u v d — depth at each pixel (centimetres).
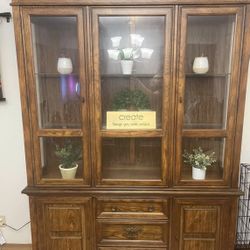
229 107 157
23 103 160
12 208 215
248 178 201
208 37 164
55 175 174
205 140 172
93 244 176
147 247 175
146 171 180
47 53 166
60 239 176
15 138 204
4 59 193
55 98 169
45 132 163
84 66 155
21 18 151
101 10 149
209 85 167
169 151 163
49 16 152
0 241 215
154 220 171
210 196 165
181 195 166
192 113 169
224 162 164
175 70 154
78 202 170
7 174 210
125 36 164
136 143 177
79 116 167
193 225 170
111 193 167
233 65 152
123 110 168
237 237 206
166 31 150
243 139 199
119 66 168
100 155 165
